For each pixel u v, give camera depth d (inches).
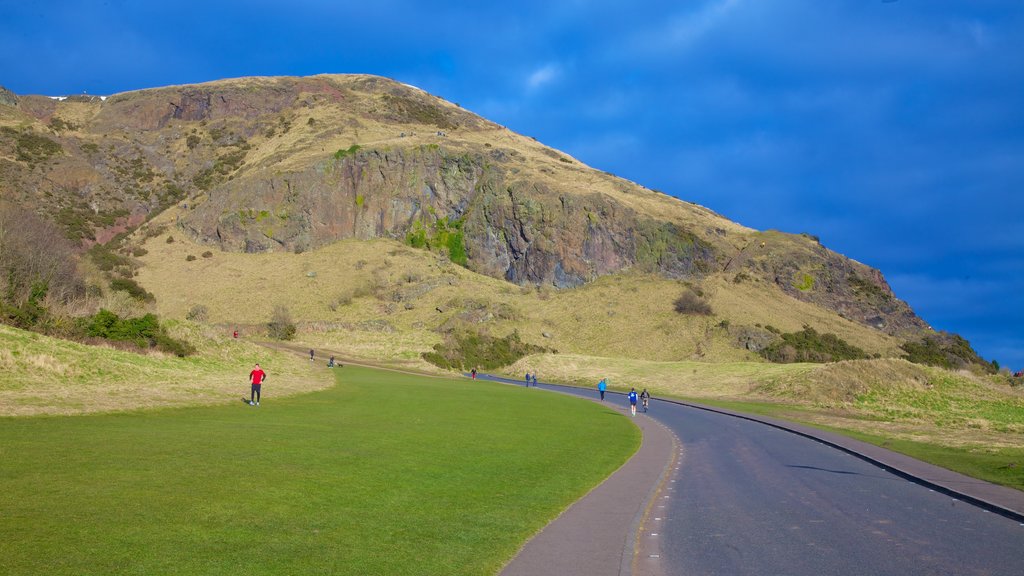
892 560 386.3
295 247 5418.3
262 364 2006.6
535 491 571.5
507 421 1186.6
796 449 974.4
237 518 420.5
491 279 5334.6
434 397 1651.1
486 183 6063.0
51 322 1596.9
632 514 493.7
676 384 2709.2
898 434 1188.5
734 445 1016.2
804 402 2001.7
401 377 2464.3
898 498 586.9
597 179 7047.2
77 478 502.3
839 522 487.5
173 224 5634.8
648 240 5689.0
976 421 1523.1
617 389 2704.2
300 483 534.6
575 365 3312.0
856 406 1877.5
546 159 7529.5
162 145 7170.3
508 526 444.8
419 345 3612.2
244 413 1071.6
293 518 429.7
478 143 7190.0
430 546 387.9
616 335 4146.2
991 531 461.1
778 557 391.5
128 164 6732.3
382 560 357.1
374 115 7819.9
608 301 4675.2
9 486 468.4
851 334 4594.0
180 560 337.1
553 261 5428.2
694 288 4891.7
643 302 4628.4
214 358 1863.9
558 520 470.3
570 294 4904.0
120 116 7465.6
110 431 761.0
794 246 5910.4
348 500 490.0
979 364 4694.9
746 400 2181.3
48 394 1018.1
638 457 835.4
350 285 4687.5
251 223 5467.5
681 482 667.4
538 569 352.5
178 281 4591.5
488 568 352.2
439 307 4330.7
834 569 368.2
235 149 7160.4
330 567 340.5
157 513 419.8
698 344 3996.1
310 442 772.0
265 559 346.3
